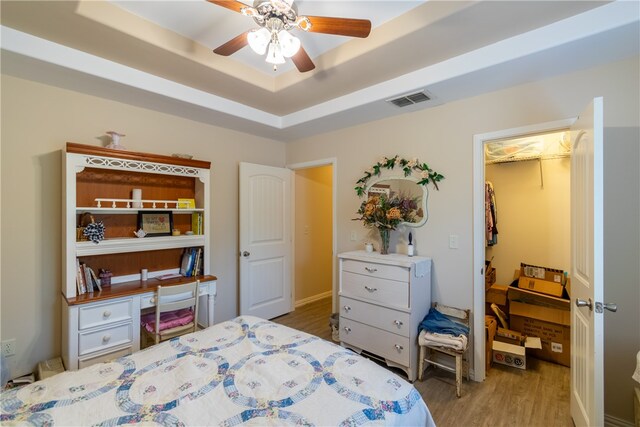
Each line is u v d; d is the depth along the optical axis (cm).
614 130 192
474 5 164
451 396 223
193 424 101
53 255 238
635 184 185
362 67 233
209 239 310
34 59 196
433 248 275
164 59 223
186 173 285
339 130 353
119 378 128
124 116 272
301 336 171
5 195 219
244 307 352
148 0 182
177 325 255
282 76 272
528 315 289
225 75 248
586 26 168
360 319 277
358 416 105
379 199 298
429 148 278
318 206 472
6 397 114
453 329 236
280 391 119
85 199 250
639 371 153
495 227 338
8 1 162
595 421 145
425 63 227
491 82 226
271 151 400
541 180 329
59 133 239
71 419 103
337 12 192
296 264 436
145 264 283
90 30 187
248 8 148
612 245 191
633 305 185
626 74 189
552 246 322
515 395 224
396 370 264
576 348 184
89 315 217
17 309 224
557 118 213
